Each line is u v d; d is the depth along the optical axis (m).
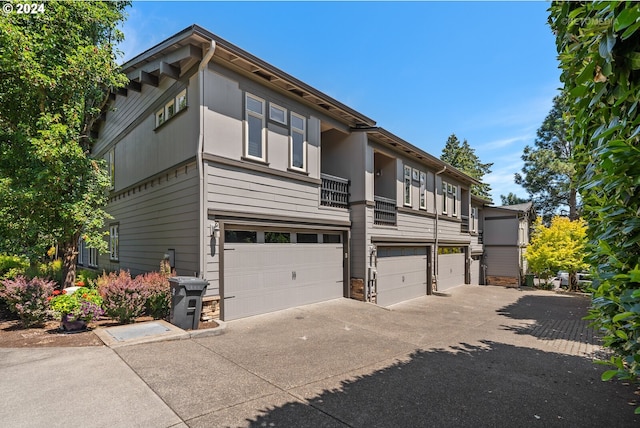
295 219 9.18
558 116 28.61
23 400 3.62
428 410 3.83
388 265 12.21
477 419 3.67
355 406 3.85
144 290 6.79
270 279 8.55
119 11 9.52
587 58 2.44
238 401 3.84
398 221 12.83
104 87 10.02
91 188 8.48
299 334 6.82
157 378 4.30
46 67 7.51
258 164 8.28
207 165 7.29
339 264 10.81
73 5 7.79
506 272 21.25
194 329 6.48
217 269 7.39
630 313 1.60
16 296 6.38
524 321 9.80
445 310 11.08
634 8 1.46
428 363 5.48
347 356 5.60
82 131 9.77
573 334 8.25
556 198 28.59
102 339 5.64
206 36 6.86
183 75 7.98
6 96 7.98
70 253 9.05
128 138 11.41
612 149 1.62
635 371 1.77
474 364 5.54
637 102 1.71
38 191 7.36
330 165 11.87
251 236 8.20
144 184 10.05
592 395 4.41
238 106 7.95
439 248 16.27
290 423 3.42
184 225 7.77
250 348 5.77
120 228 12.23
